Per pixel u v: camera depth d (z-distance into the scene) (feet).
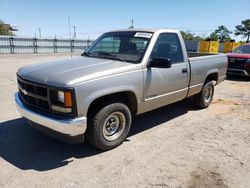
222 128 16.37
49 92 10.89
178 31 16.19
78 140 11.43
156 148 13.23
